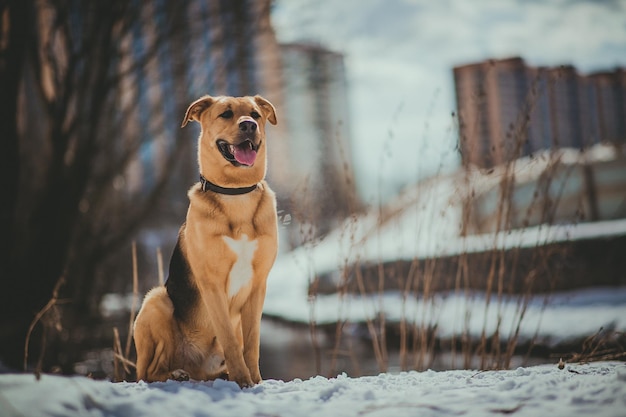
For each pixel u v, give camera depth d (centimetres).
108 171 1422
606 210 1441
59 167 1156
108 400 323
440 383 391
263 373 953
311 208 662
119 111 1373
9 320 1012
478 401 324
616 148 1541
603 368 416
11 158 1038
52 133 1162
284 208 682
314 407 327
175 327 459
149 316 452
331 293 1834
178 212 1886
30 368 899
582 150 726
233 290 429
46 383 321
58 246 1138
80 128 1214
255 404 335
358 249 657
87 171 1196
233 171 418
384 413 310
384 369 619
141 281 2197
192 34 1368
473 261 703
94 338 1309
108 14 1164
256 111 440
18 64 1030
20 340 989
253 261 425
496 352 621
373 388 379
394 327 1111
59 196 1148
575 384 336
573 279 1137
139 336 452
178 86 1405
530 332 891
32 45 1134
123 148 1498
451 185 742
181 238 472
